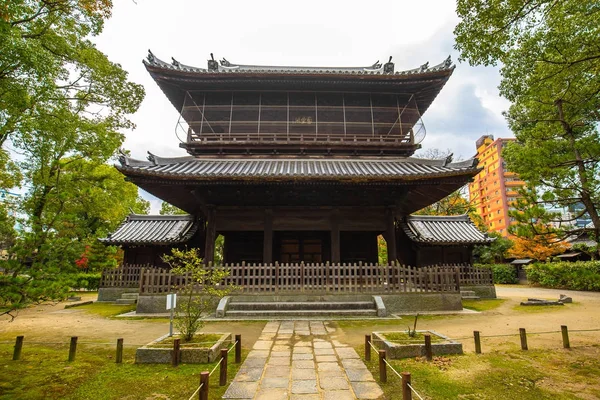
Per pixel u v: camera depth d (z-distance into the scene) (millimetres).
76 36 12953
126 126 17234
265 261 15672
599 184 8641
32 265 6512
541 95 9805
